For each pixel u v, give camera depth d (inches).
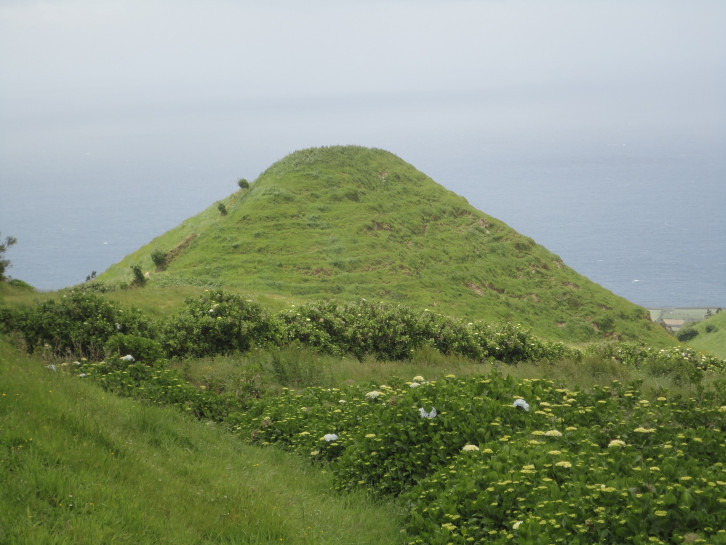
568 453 321.4
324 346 847.7
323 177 2972.4
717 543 225.9
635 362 965.2
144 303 1268.5
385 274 2391.7
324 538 268.2
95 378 527.8
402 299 2235.5
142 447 337.1
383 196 3009.4
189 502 274.2
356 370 694.5
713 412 399.5
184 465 328.5
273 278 2210.9
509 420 379.6
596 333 2442.2
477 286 2544.3
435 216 2989.7
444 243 2795.3
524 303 2529.5
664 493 266.4
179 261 2336.4
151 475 293.3
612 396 481.7
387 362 797.9
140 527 236.2
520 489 277.4
